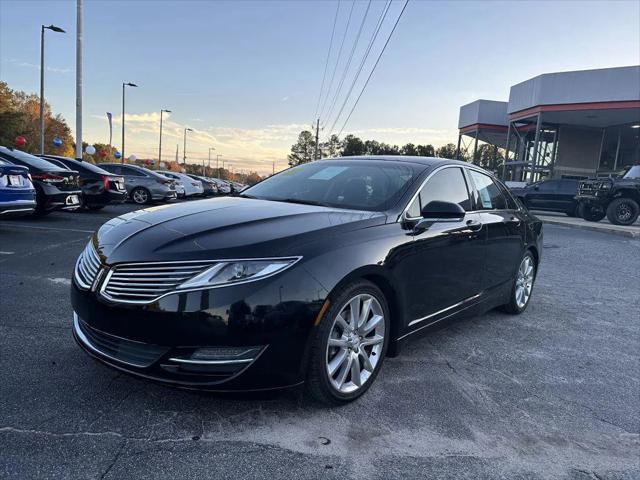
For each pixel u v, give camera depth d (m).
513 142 37.94
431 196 3.66
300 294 2.54
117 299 2.54
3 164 7.60
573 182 19.83
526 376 3.49
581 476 2.37
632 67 23.45
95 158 72.69
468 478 2.30
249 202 3.55
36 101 67.94
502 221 4.48
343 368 2.84
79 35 20.78
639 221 17.66
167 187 18.89
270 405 2.84
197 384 2.46
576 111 25.66
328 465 2.32
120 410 2.69
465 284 3.92
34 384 2.92
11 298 4.61
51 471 2.16
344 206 3.46
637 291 6.36
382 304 3.05
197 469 2.23
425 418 2.81
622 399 3.21
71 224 10.05
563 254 9.12
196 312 2.42
